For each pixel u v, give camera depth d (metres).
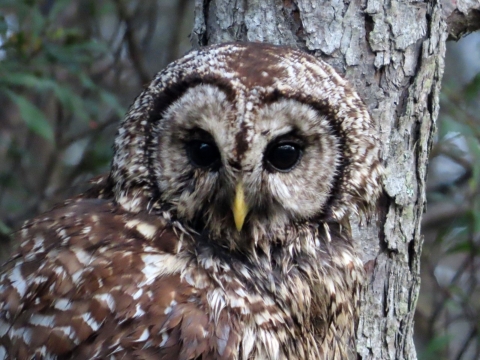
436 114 8.27
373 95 7.97
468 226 12.67
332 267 7.49
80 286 6.77
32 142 15.45
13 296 6.99
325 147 7.21
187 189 7.16
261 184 7.07
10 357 6.88
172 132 7.07
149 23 15.50
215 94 6.82
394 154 8.02
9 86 11.84
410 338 8.26
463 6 9.20
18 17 12.31
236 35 8.16
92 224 7.14
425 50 8.05
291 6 7.99
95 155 14.02
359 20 7.96
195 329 6.58
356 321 7.84
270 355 6.89
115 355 6.59
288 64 7.02
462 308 13.27
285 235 7.34
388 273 8.09
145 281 6.77
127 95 15.37
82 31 14.88
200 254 7.07
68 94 11.41
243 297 6.93
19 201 14.80
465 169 14.62
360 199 7.52
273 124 6.88
